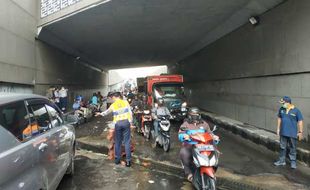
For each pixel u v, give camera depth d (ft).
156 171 23.24
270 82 36.40
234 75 49.55
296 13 29.84
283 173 22.40
